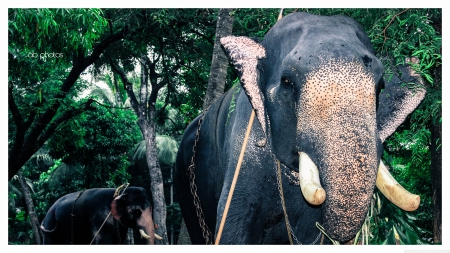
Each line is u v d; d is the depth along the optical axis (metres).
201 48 11.02
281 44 2.82
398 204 2.61
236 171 3.08
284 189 3.10
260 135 3.09
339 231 2.36
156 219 12.28
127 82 12.62
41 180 21.20
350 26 2.80
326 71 2.41
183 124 14.04
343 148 2.30
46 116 10.80
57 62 8.69
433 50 3.57
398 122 2.95
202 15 10.52
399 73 3.06
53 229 9.99
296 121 2.65
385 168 2.71
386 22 3.80
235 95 3.55
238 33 7.41
